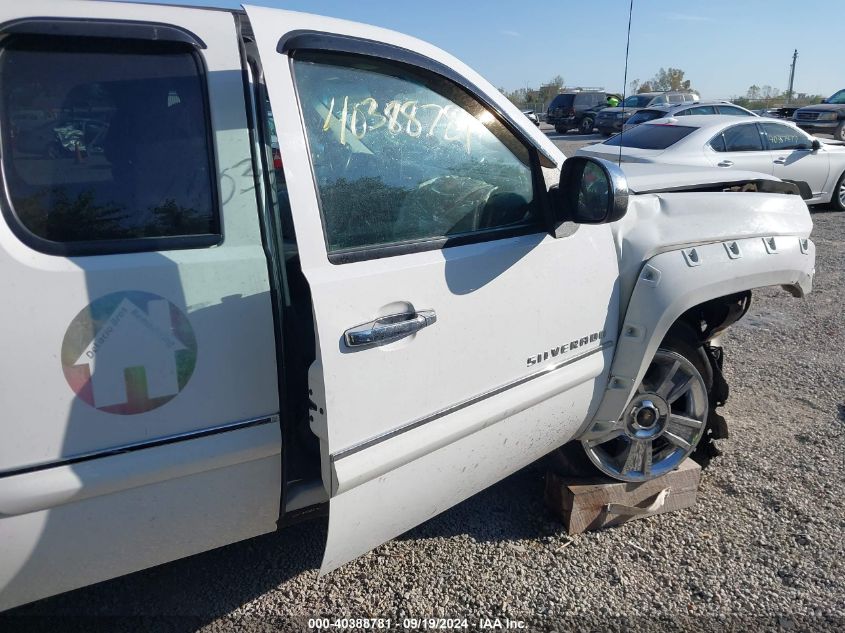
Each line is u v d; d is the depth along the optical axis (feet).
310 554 9.00
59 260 5.19
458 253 6.84
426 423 6.63
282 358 6.07
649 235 8.68
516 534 9.37
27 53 5.26
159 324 5.47
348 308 5.85
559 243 7.77
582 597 8.24
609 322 8.47
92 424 5.30
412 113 6.84
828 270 23.31
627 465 9.52
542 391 7.75
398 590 8.35
